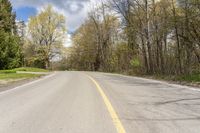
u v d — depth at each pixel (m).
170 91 17.59
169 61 45.44
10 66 59.59
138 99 14.05
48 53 88.12
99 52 88.19
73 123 8.83
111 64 75.81
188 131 7.86
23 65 82.12
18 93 17.23
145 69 46.72
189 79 26.27
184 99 13.91
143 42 46.62
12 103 13.07
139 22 46.34
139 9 46.03
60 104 12.63
